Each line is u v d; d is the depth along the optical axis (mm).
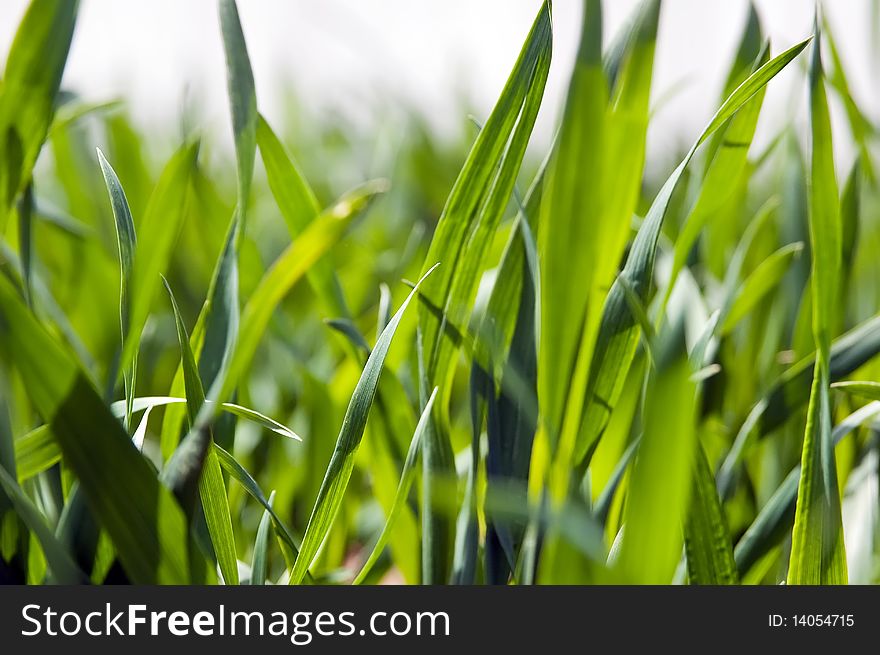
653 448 219
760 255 766
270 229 1208
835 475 329
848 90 559
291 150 1720
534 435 360
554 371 342
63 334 577
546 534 332
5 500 290
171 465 284
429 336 377
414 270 677
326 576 463
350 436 327
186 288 920
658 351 292
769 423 447
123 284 358
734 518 472
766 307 640
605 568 226
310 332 868
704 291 674
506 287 388
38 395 219
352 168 1655
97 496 235
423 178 1348
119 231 362
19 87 347
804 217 627
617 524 383
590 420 355
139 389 721
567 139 329
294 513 634
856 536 431
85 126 1009
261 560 357
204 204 623
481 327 380
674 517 221
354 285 901
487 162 361
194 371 323
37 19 345
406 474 332
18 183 358
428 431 376
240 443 650
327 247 365
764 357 648
